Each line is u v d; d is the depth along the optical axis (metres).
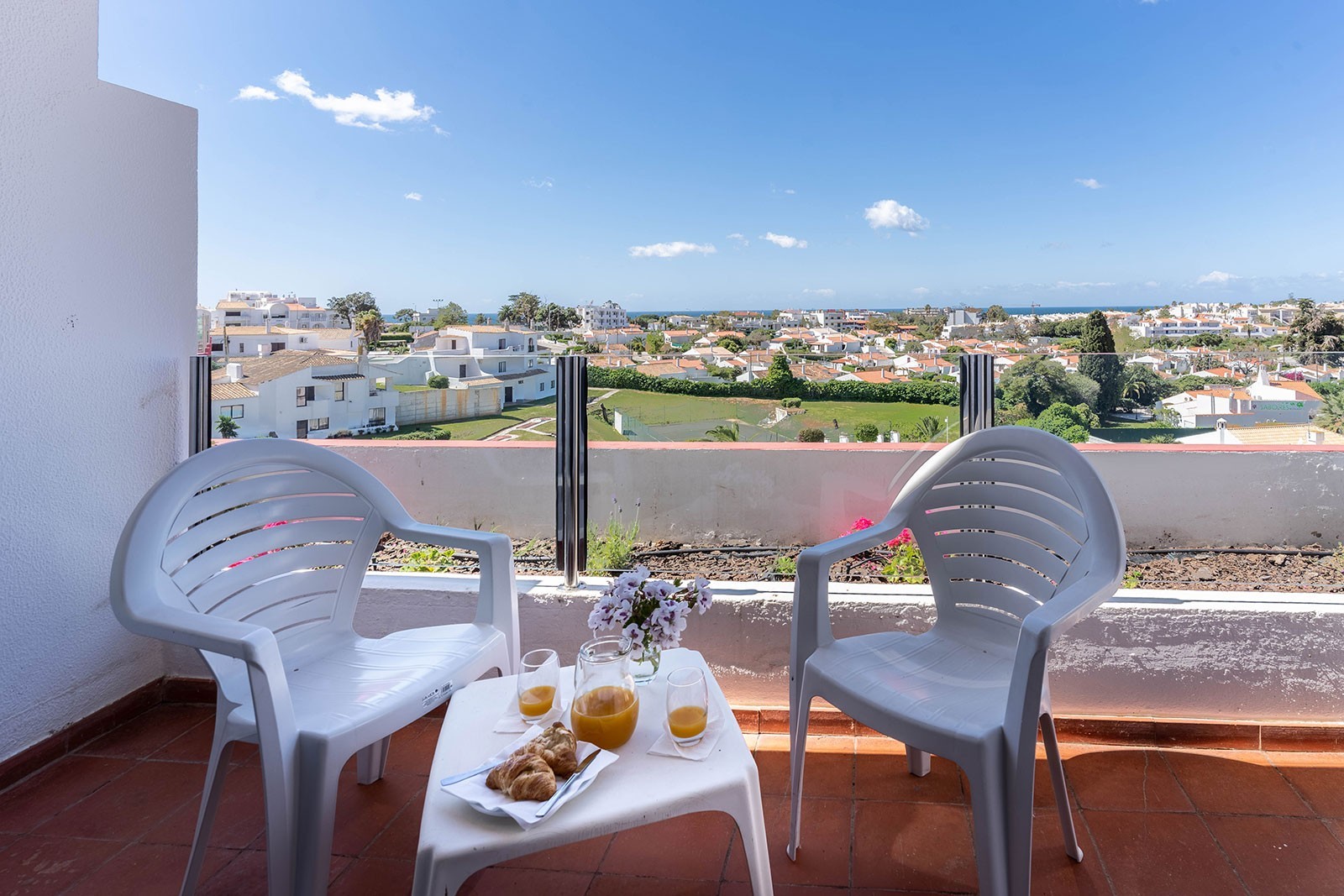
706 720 1.29
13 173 1.96
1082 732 2.17
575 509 2.40
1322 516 2.40
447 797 1.15
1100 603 1.43
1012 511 1.79
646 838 1.78
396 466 2.50
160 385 2.43
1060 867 1.64
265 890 1.59
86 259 2.18
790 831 1.68
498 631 1.88
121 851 1.73
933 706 1.44
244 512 1.77
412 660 1.72
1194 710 2.15
